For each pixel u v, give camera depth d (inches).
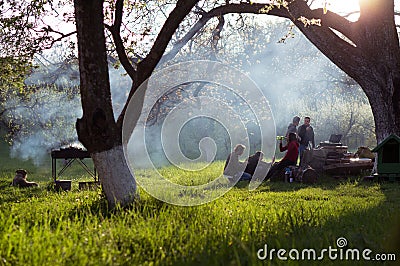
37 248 253.9
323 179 784.3
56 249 253.9
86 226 325.1
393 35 763.4
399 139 708.7
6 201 608.4
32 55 658.2
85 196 546.3
